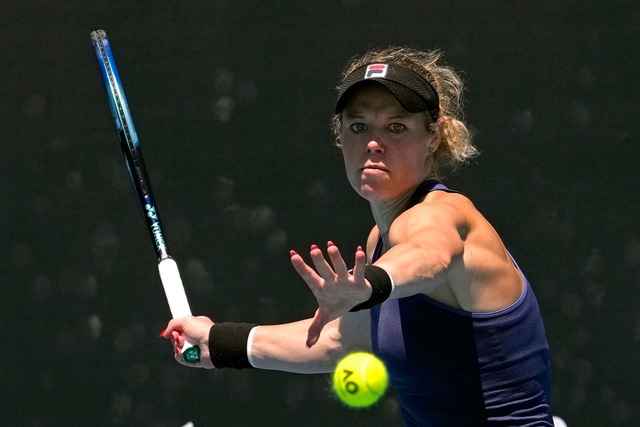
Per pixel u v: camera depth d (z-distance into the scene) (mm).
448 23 19766
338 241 19766
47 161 20188
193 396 19953
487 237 9695
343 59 19797
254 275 19844
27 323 20109
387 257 8352
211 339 10992
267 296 19797
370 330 10852
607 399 19875
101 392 20016
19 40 20172
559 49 19875
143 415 19969
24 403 20078
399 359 9820
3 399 20094
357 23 19781
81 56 20172
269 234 19859
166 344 19984
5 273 20172
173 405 19953
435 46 19766
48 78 20203
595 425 19891
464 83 19812
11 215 20172
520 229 19891
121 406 19969
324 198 19828
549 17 19875
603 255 19922
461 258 9086
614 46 19938
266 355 11000
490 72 19859
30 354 20094
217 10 19953
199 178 19953
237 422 19906
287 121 19875
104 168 20125
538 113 19891
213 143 19969
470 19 19812
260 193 19891
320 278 7746
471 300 9562
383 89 9852
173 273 11680
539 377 10062
